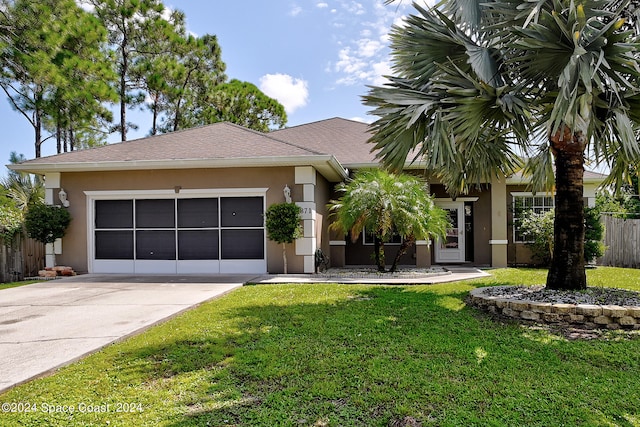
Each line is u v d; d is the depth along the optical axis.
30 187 14.02
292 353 4.07
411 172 11.98
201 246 10.56
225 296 7.24
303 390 3.24
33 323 5.28
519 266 12.81
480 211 13.32
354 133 15.53
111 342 4.46
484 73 5.43
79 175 10.84
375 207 9.69
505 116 5.63
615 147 6.15
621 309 5.01
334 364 3.76
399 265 13.08
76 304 6.52
